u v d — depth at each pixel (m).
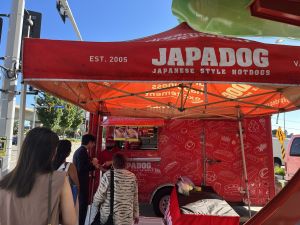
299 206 1.46
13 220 1.95
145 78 3.05
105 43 3.11
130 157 7.62
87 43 3.10
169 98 6.25
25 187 2.00
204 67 3.05
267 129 7.59
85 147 5.90
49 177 2.09
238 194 7.45
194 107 6.39
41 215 1.99
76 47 3.09
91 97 5.73
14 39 6.27
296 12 2.97
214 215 3.62
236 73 3.05
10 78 6.15
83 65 3.06
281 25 3.78
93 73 3.05
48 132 2.19
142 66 3.06
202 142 7.62
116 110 7.23
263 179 7.48
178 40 3.13
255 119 7.60
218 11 3.56
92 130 7.25
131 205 4.11
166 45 3.10
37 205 2.00
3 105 6.09
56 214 2.06
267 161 7.52
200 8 3.64
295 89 4.85
